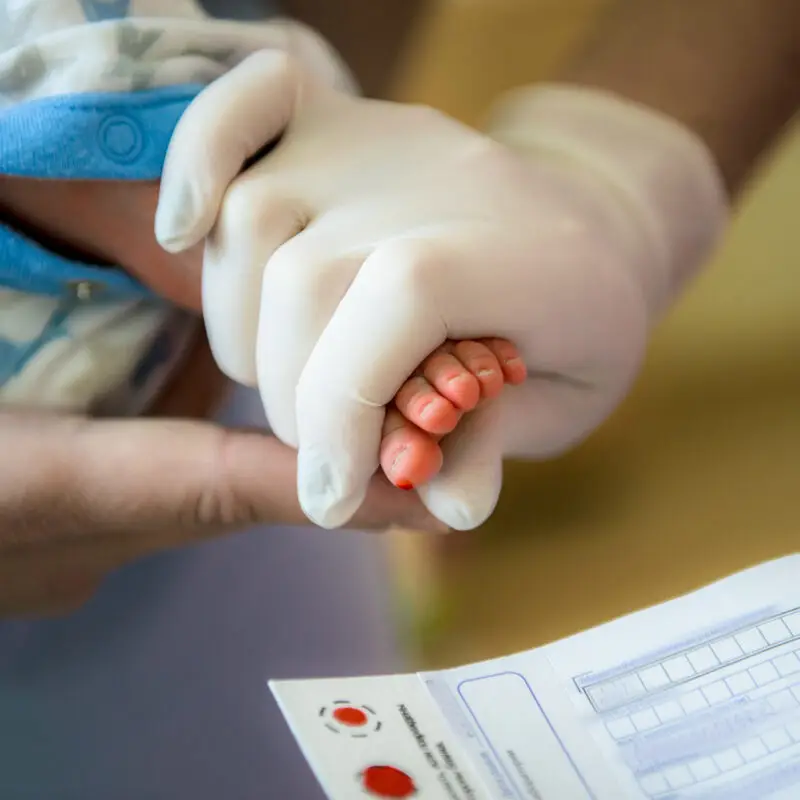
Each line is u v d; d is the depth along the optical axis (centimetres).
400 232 39
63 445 43
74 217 43
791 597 40
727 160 48
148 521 44
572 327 40
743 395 49
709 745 38
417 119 42
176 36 42
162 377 47
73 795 44
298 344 39
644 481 48
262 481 43
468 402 37
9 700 46
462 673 40
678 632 40
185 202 40
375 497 41
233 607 47
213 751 44
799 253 53
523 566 46
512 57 61
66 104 41
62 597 47
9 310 43
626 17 50
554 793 38
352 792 38
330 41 63
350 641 46
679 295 49
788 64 48
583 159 45
